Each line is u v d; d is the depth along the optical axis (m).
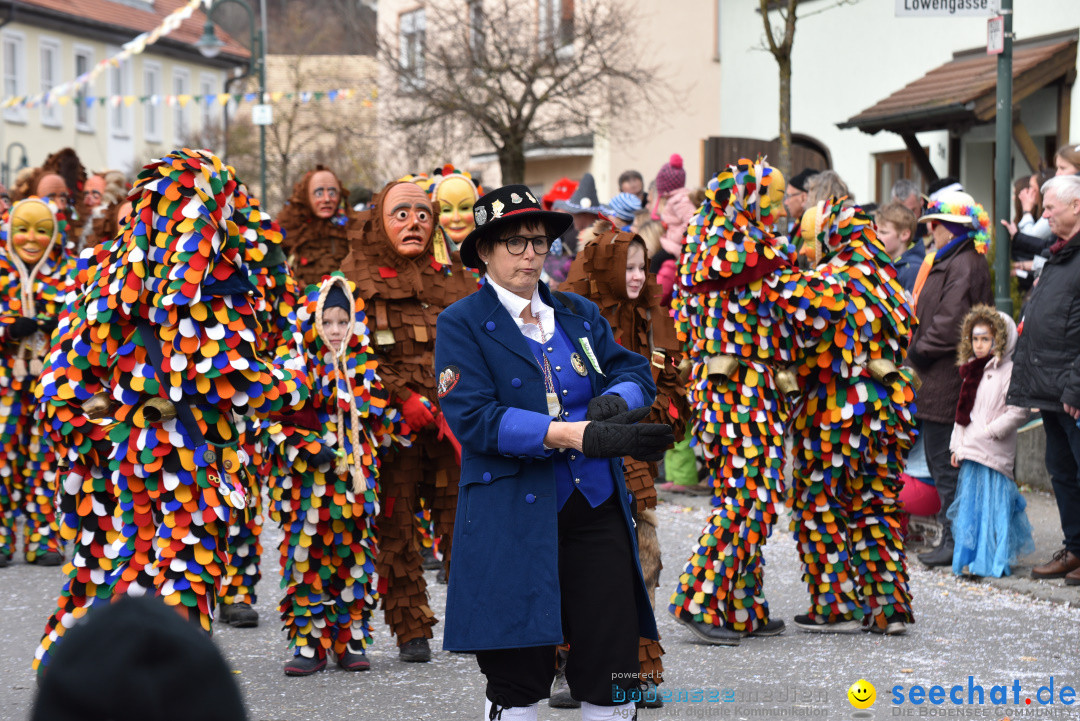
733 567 7.16
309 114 38.78
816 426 7.29
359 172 31.64
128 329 5.41
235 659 7.18
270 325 6.63
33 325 9.88
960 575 8.90
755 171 7.05
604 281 6.17
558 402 4.46
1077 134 14.82
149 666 1.62
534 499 4.29
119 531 5.41
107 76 48.03
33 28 44.09
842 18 19.25
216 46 24.00
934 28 17.38
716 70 25.44
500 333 4.45
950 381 9.27
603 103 23.56
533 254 4.47
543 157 26.69
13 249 10.01
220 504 5.39
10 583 9.36
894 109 16.16
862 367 7.15
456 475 6.98
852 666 6.65
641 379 4.66
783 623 7.45
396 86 25.27
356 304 6.79
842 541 7.38
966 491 8.79
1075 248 8.16
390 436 6.81
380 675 6.79
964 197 9.48
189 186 5.34
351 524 6.81
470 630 4.26
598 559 4.39
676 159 12.70
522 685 4.35
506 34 22.94
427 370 6.91
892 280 7.32
